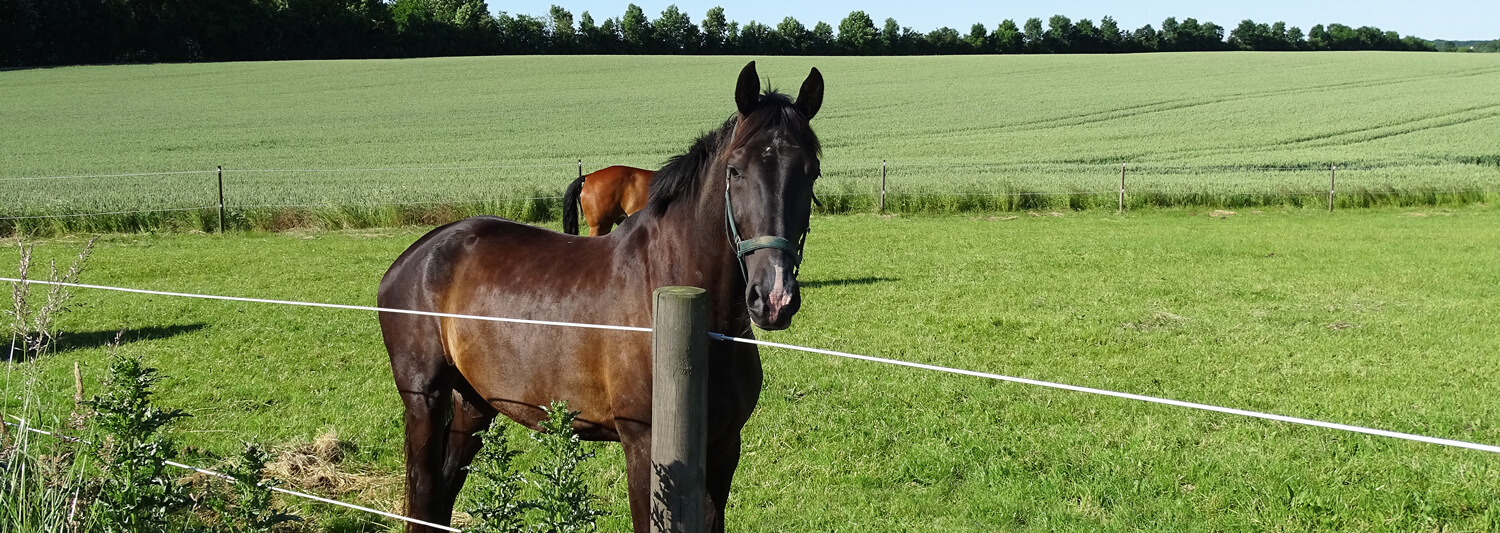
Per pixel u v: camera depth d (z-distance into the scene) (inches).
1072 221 684.7
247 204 671.1
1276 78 1775.3
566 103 1541.6
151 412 119.7
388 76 1937.7
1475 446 81.3
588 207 450.6
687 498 93.8
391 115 1418.6
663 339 90.7
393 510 179.5
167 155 1049.5
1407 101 1425.9
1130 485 187.2
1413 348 298.7
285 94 1669.5
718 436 112.7
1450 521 169.6
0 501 119.9
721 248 110.5
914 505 181.2
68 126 1302.9
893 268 472.7
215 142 1157.7
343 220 654.5
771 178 103.7
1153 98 1526.8
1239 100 1487.5
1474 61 2054.6
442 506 138.3
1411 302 377.1
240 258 514.0
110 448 118.5
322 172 903.1
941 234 609.9
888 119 1347.2
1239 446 206.8
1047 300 386.3
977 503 181.0
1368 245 543.5
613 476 192.1
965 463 200.8
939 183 797.9
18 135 1214.9
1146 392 255.4
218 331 324.8
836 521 175.0
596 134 1219.2
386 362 285.4
